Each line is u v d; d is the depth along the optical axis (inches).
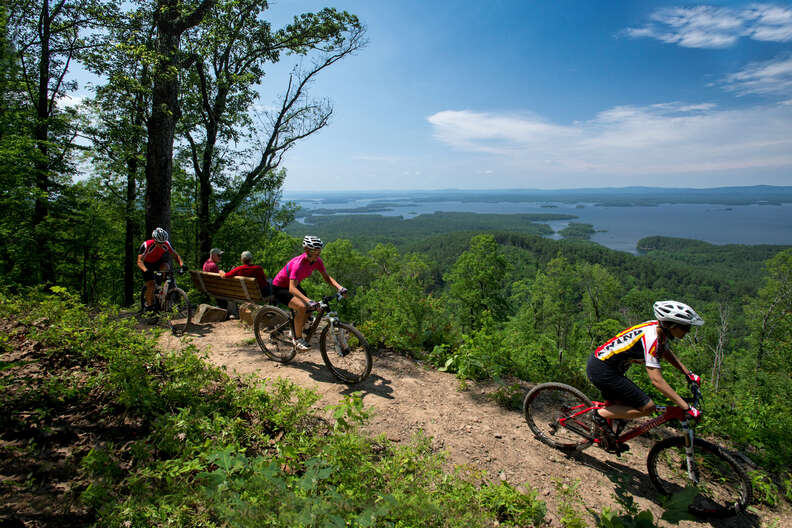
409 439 141.5
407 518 89.5
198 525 82.4
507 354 224.1
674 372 217.3
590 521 111.0
